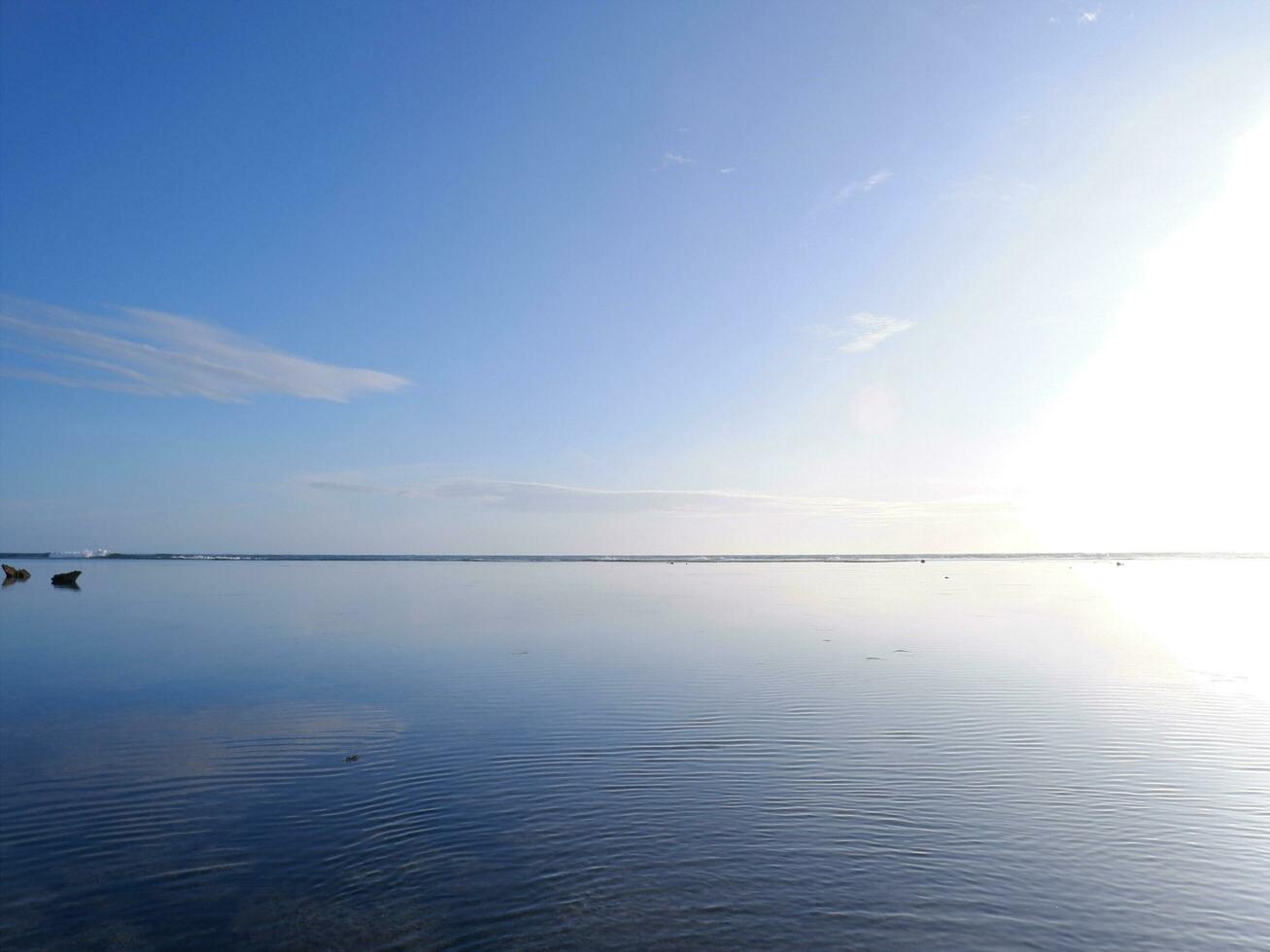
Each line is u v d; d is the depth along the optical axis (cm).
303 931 1005
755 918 1022
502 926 1009
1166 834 1273
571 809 1398
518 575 10544
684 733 1883
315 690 2431
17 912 1058
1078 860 1184
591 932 994
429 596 6238
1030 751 1719
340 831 1316
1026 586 7581
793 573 11088
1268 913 1033
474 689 2427
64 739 1886
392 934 998
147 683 2552
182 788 1530
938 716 2034
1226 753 1700
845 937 977
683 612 4841
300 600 5828
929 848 1227
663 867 1166
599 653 3138
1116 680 2492
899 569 12725
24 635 3772
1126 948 954
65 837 1299
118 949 968
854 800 1429
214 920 1034
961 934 984
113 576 9650
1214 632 3738
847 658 2975
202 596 6209
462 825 1334
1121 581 8588
